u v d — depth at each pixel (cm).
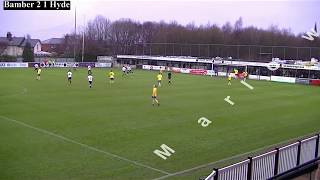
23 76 6762
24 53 10488
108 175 1970
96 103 4022
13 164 2070
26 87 5162
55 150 2347
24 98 4231
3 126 2909
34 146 2412
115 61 11131
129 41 14288
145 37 14588
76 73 7788
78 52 12400
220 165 2202
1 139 2545
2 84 5453
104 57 11156
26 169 2002
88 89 5131
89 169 2044
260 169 1714
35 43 16262
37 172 1966
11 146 2395
